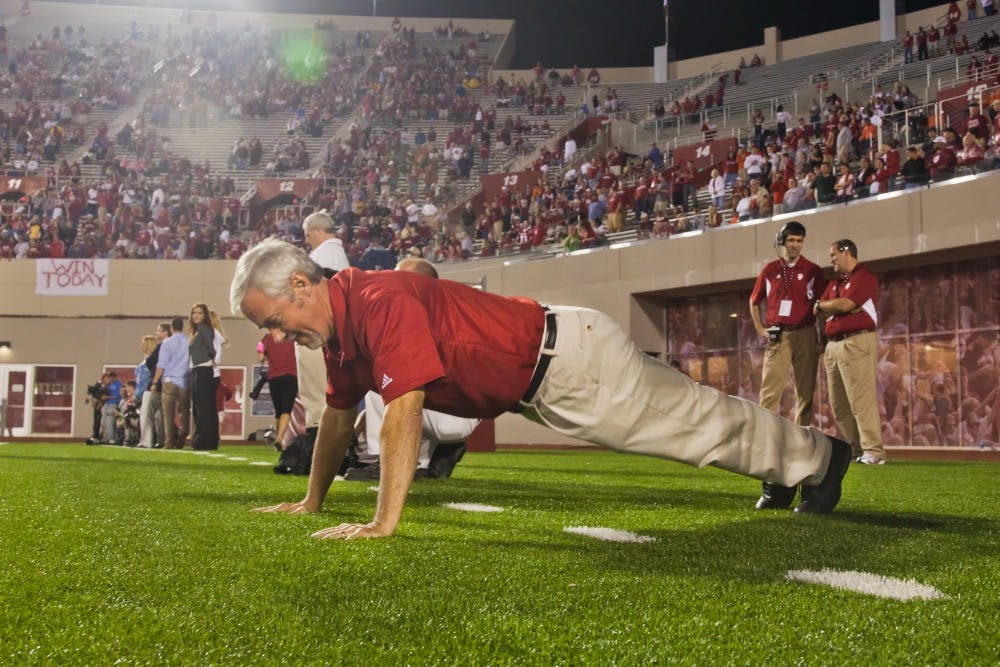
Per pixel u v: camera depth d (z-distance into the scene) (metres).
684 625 1.45
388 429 2.42
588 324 2.64
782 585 1.80
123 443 13.51
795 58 28.91
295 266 2.44
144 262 21.25
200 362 10.54
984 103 14.77
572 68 33.75
